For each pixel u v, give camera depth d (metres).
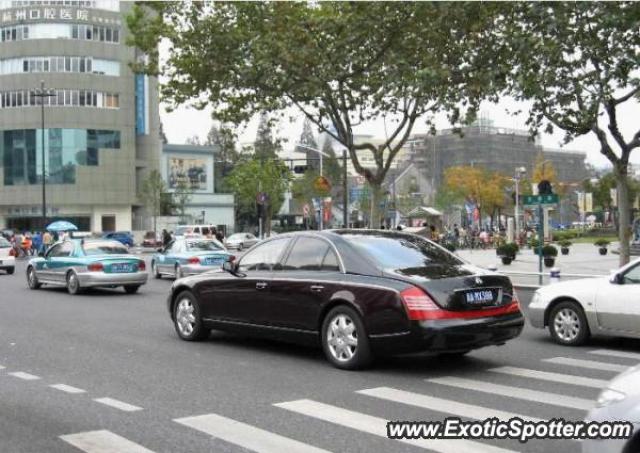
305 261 9.52
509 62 19.23
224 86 26.30
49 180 71.69
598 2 16.23
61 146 71.81
